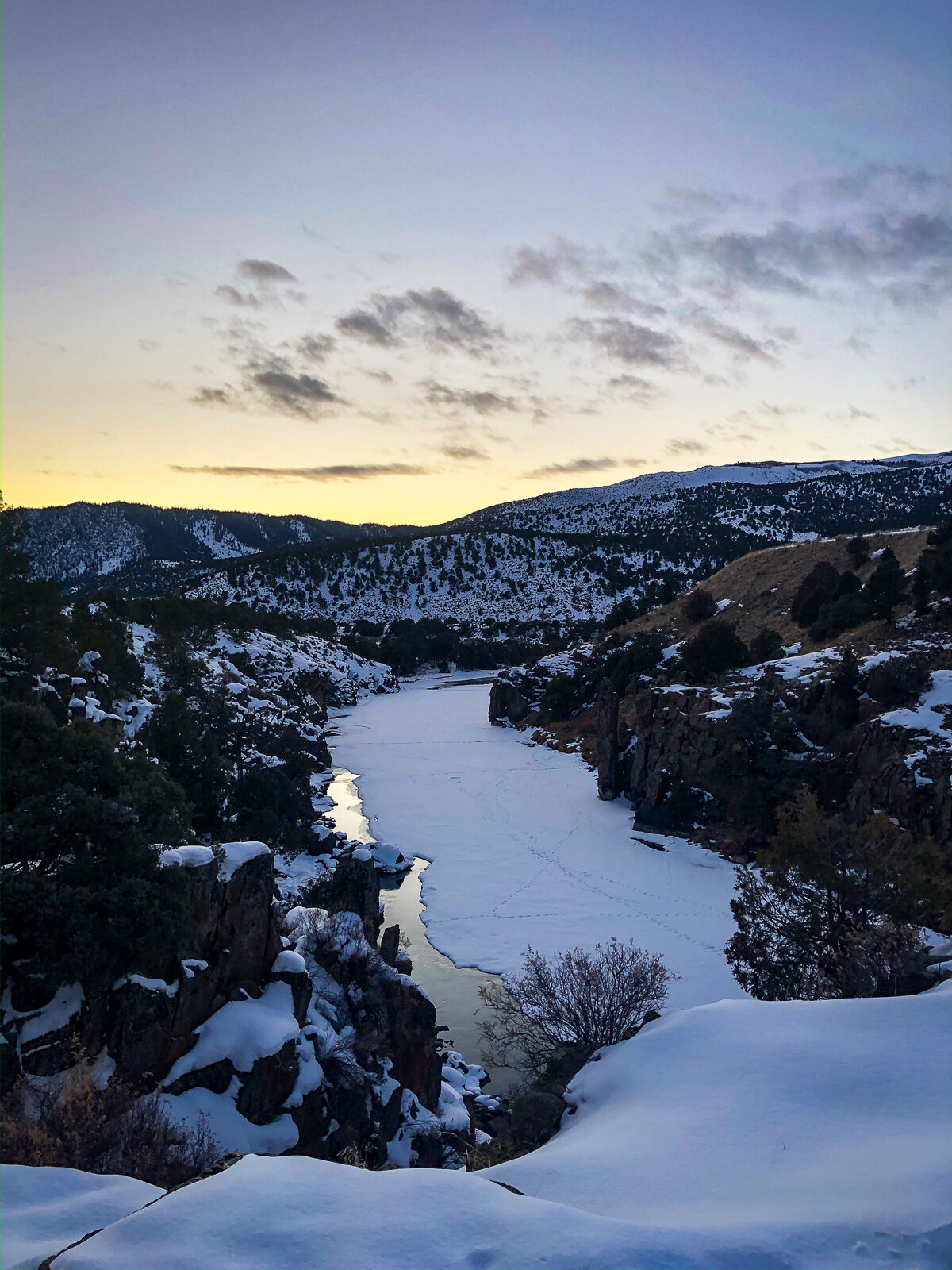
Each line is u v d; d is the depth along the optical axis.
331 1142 24.22
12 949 22.56
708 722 68.12
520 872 60.88
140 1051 22.55
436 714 152.25
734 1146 14.91
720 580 142.00
